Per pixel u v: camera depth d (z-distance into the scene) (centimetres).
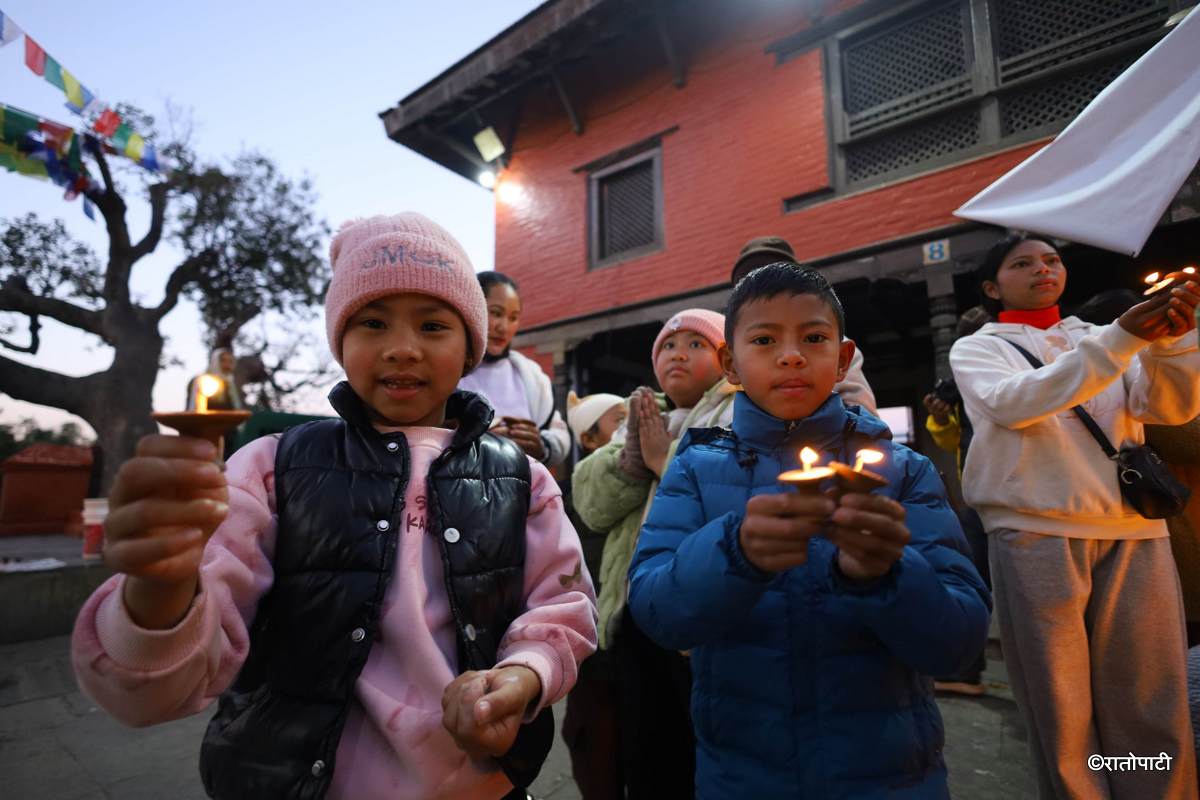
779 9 662
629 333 793
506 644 99
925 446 817
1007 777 234
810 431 117
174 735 313
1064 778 154
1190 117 138
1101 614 159
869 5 586
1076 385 146
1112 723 157
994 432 172
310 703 89
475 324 113
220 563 85
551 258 832
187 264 1675
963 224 514
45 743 304
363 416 108
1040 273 190
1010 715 293
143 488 59
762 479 118
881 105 579
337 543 94
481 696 80
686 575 96
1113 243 139
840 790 103
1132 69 150
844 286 600
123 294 1595
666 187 732
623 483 180
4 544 1248
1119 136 148
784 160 638
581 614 108
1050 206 150
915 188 549
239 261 1778
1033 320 194
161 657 68
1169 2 444
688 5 699
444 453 109
